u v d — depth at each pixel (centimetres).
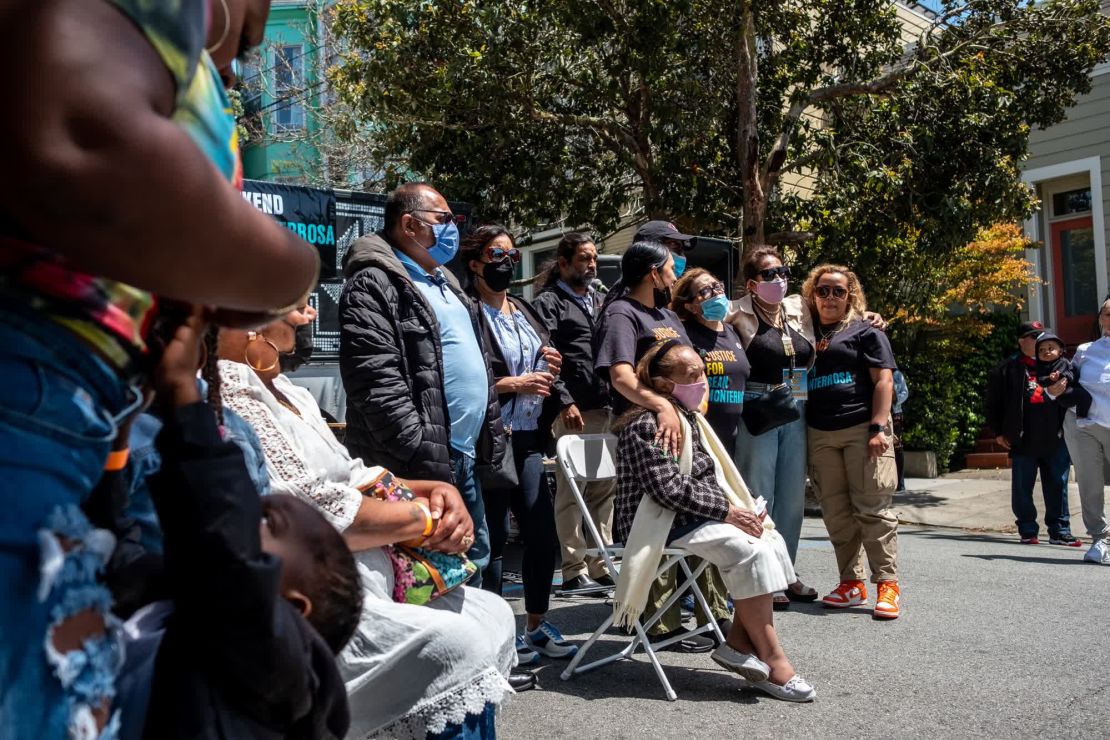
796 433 596
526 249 1606
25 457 98
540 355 538
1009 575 676
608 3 961
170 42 104
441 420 363
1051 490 849
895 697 409
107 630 110
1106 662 453
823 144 1028
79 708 104
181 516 122
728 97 1075
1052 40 1045
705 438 455
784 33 1087
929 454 1256
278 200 711
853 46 1083
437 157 1067
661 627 493
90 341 105
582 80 1050
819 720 384
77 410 103
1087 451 764
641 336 498
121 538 131
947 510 1026
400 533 256
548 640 484
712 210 1095
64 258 102
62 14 95
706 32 1003
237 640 126
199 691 128
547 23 1011
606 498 644
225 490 124
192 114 111
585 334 642
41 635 99
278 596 129
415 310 366
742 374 545
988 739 360
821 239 1035
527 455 485
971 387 1303
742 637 425
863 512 566
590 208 1114
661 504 427
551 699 416
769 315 593
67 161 92
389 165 1157
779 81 1080
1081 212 1323
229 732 129
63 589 101
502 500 462
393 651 238
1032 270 1345
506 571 723
